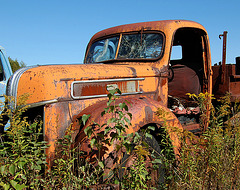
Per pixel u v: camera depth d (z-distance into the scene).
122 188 2.01
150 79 3.25
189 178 2.28
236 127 2.78
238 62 5.28
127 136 2.18
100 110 2.45
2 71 4.42
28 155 1.96
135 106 2.62
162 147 2.82
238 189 2.54
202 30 4.09
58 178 2.09
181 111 3.77
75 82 2.51
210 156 2.42
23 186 1.65
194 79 4.21
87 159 2.15
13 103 2.35
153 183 2.61
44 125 2.31
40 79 2.34
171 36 3.57
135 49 3.80
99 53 4.27
